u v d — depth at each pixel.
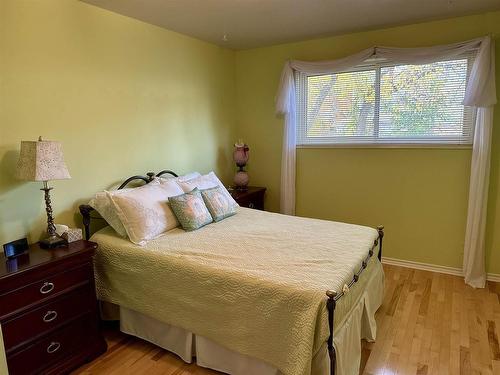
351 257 2.14
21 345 1.89
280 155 4.24
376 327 2.49
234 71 4.36
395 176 3.62
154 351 2.35
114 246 2.40
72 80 2.57
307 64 3.77
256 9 2.81
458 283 3.23
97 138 2.78
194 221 2.72
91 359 2.25
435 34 3.22
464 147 3.25
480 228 3.14
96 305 2.29
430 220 3.51
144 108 3.18
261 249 2.29
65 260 2.07
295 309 1.71
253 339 1.86
